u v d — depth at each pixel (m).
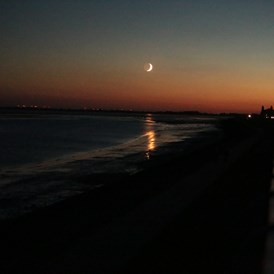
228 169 21.72
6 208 15.29
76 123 136.12
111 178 22.52
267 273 7.63
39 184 20.69
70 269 7.80
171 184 17.47
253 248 8.98
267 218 11.48
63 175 23.77
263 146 38.03
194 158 29.86
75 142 51.41
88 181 21.53
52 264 8.16
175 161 28.75
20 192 18.53
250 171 21.00
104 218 12.84
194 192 15.39
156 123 162.25
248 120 123.81
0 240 10.70
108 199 15.88
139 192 17.08
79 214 13.58
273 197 14.43
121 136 66.06
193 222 11.19
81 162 30.27
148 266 7.93
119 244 9.20
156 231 10.23
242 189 16.08
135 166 27.62
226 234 10.03
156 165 27.25
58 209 14.50
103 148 42.81
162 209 12.64
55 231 11.52
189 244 9.28
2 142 49.69
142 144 48.50
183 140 55.53
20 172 25.16
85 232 11.28
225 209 12.68
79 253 8.61
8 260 8.95
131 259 8.29
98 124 130.88
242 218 11.59
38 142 50.53
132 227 10.59
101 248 8.92
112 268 7.82
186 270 7.79
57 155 35.62
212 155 30.88
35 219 13.05
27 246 10.10
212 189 16.06
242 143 41.94
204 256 8.52
